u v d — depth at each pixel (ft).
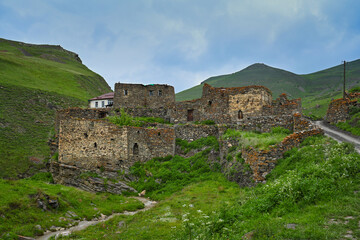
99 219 86.38
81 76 483.51
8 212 74.84
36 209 81.20
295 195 55.21
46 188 102.01
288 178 61.00
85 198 100.01
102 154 121.60
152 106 185.47
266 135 108.37
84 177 116.67
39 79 387.55
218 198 82.89
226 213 57.93
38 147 206.49
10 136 211.61
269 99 146.82
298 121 108.17
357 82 593.42
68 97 337.52
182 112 157.79
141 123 143.54
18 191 84.89
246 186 85.97
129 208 94.12
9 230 69.26
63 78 432.25
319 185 54.90
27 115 257.34
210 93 151.12
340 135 98.84
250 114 137.69
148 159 125.29
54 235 71.46
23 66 414.62
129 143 122.01
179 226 65.10
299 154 76.43
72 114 157.38
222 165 109.81
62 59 615.98
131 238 64.23
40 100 298.35
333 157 63.67
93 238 69.05
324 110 254.47
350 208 46.80
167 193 104.58
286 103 135.95
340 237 39.29
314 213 48.01
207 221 56.95
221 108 145.89
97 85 500.74
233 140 110.11
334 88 606.55
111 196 106.01
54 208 85.81
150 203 99.55
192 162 120.47
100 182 114.32
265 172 80.53
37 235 72.02
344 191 52.37
